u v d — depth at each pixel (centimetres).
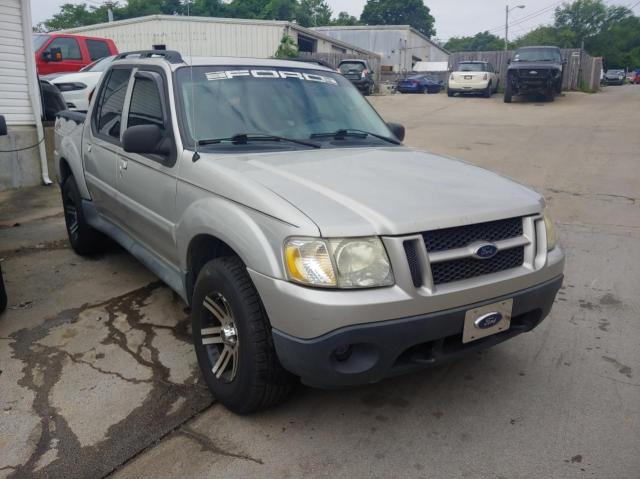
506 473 271
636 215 715
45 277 519
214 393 318
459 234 279
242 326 284
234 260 301
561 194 812
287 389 299
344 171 321
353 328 253
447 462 278
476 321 278
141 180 396
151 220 388
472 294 274
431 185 312
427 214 272
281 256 263
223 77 398
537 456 282
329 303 251
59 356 377
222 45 2547
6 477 267
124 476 269
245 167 320
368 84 2573
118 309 450
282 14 5331
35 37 1351
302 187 292
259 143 367
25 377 351
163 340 399
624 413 317
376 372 267
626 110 1875
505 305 288
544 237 311
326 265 255
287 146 368
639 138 1281
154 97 399
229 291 291
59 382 346
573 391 339
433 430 302
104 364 367
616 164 1005
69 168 577
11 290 488
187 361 371
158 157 374
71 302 463
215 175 316
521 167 987
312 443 292
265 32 2548
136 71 439
